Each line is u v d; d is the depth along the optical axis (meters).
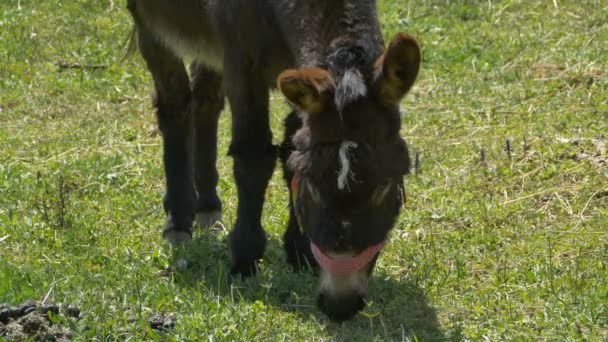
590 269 9.90
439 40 17.28
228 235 10.72
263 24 9.31
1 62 17.38
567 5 18.03
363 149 7.62
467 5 18.52
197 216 11.96
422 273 10.02
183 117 11.91
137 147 14.31
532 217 11.31
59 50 17.97
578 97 14.32
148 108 15.82
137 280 9.83
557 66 15.62
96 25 18.81
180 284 9.90
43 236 11.14
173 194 11.62
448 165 12.84
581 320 8.82
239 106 9.80
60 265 10.29
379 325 9.07
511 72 15.75
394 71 7.59
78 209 12.01
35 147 14.30
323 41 8.50
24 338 8.33
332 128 7.72
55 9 19.47
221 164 13.60
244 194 10.05
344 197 7.62
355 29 8.45
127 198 12.41
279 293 9.77
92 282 9.71
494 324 8.97
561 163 12.48
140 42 11.98
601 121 13.43
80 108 15.87
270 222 11.56
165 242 11.21
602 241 10.62
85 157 13.88
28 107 15.80
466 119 14.27
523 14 17.98
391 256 10.52
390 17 18.17
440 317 9.23
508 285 9.74
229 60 9.80
